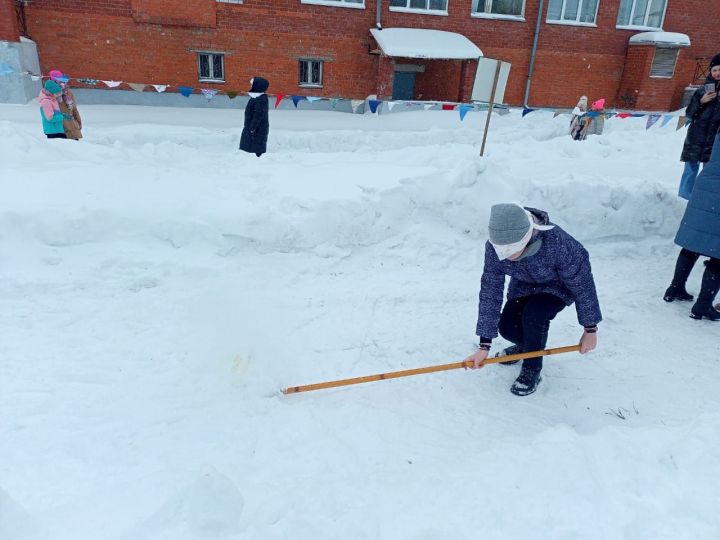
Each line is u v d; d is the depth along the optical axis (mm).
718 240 4035
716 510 2053
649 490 2201
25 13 11781
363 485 2395
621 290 4816
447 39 14062
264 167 5969
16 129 5641
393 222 5012
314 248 4750
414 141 11984
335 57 14133
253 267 4484
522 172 6918
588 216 5488
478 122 14203
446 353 3764
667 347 3914
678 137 10258
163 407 2941
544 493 2232
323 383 3115
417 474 2512
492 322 3020
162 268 4242
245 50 13438
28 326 3525
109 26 12359
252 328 3766
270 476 2496
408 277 4727
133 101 12938
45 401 2873
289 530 1994
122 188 4812
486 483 2340
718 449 2375
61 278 3998
